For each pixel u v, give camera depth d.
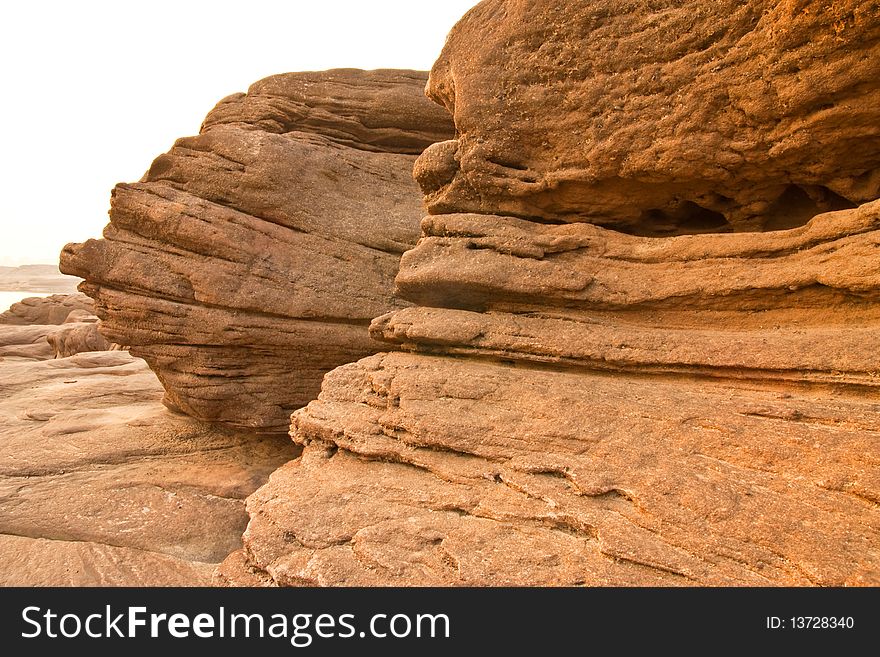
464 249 9.67
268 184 13.99
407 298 10.41
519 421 7.52
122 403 17.72
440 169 10.39
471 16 9.65
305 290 13.75
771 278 7.45
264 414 13.60
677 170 8.12
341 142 16.59
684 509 5.92
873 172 7.37
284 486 7.98
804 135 7.10
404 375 8.76
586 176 8.89
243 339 13.28
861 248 6.87
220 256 13.27
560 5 8.55
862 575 4.99
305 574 6.42
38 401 17.56
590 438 6.95
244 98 16.81
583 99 8.65
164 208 13.22
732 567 5.42
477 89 9.48
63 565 9.09
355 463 8.25
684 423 6.74
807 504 5.60
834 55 6.57
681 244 8.41
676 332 7.98
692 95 7.75
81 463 12.92
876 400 6.34
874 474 5.54
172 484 12.08
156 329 13.38
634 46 8.07
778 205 8.53
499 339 8.82
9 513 10.83
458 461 7.52
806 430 6.15
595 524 6.11
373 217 15.00
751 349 7.16
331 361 14.15
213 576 7.06
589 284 8.72
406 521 6.86
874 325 6.91
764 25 7.00
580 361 8.26
